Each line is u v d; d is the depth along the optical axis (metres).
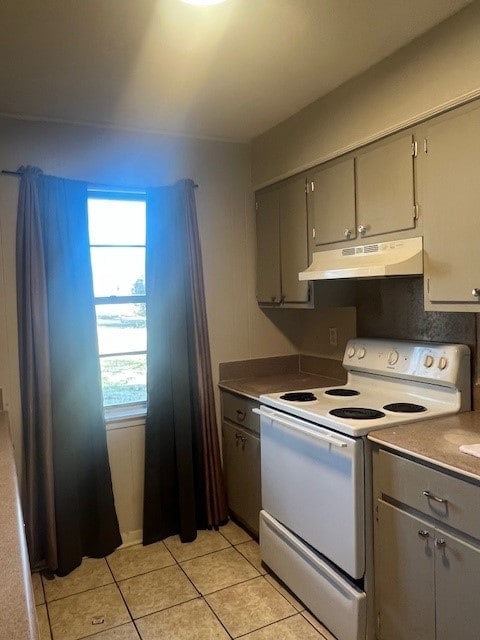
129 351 2.95
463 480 1.48
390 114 2.05
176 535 2.92
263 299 3.13
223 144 3.10
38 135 2.60
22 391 2.55
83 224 2.66
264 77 2.21
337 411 2.08
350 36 1.88
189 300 2.93
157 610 2.21
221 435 3.14
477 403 2.09
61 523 2.53
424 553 1.63
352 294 2.77
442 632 1.58
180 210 2.92
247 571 2.50
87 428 2.68
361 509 1.84
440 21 1.79
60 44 1.87
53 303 2.56
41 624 2.13
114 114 2.60
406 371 2.29
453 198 1.80
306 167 2.60
